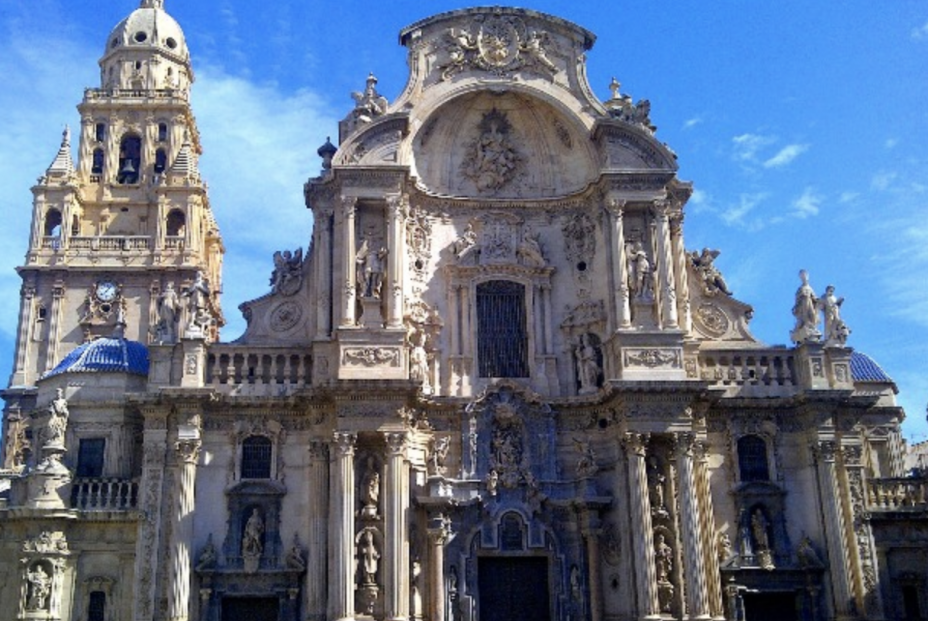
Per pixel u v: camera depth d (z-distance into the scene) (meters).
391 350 43.72
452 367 46.97
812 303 46.94
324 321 45.16
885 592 44.66
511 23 50.44
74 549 42.88
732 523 44.56
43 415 48.06
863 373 57.59
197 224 80.25
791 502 45.06
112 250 77.44
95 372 47.56
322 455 43.41
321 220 46.97
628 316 45.69
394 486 42.00
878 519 45.22
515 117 50.62
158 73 86.69
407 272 47.38
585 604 43.72
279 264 47.44
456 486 44.56
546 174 50.41
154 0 90.31
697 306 48.41
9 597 42.22
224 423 44.06
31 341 74.62
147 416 43.50
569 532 44.84
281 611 41.94
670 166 47.62
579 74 50.03
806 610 43.62
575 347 47.62
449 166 50.12
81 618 42.28
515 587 44.34
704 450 44.75
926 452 75.88
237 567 42.19
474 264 48.31
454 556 43.78
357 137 46.50
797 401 45.38
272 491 43.19
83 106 83.62
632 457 43.50
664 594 42.47
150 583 41.62
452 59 49.47
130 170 83.00
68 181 79.00
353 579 41.03
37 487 43.09
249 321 46.69
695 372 45.75
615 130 48.00
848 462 44.97
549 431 45.88
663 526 43.34
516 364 47.81
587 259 48.84
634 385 43.59
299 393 43.50
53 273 76.06
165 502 42.62
